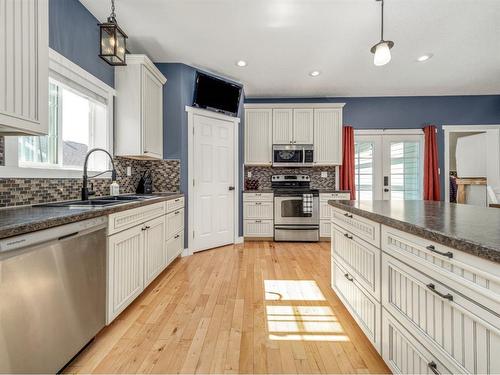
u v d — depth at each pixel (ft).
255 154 14.73
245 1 7.54
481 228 3.19
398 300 3.95
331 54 10.56
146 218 7.27
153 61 11.07
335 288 7.07
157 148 10.52
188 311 6.45
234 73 12.36
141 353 4.88
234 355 4.85
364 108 15.67
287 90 14.61
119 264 5.77
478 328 2.55
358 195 15.83
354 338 5.41
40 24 4.46
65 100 7.66
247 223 13.93
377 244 4.57
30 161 6.39
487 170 15.81
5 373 3.16
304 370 4.50
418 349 3.46
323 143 14.66
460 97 15.52
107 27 6.52
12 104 3.96
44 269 3.73
